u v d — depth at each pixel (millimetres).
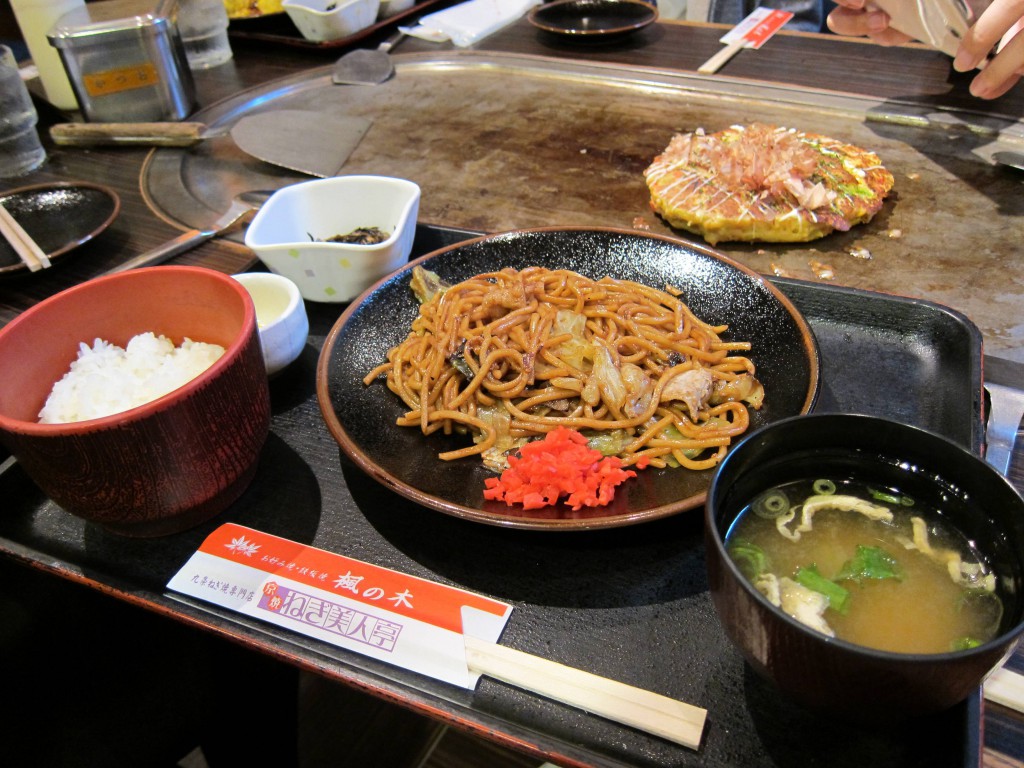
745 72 762
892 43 737
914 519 261
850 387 376
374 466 318
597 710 256
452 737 535
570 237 457
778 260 522
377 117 754
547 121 718
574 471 318
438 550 319
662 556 309
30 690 397
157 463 297
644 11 867
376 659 281
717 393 366
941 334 393
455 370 390
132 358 349
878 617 241
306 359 434
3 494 356
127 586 317
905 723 246
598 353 377
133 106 752
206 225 593
